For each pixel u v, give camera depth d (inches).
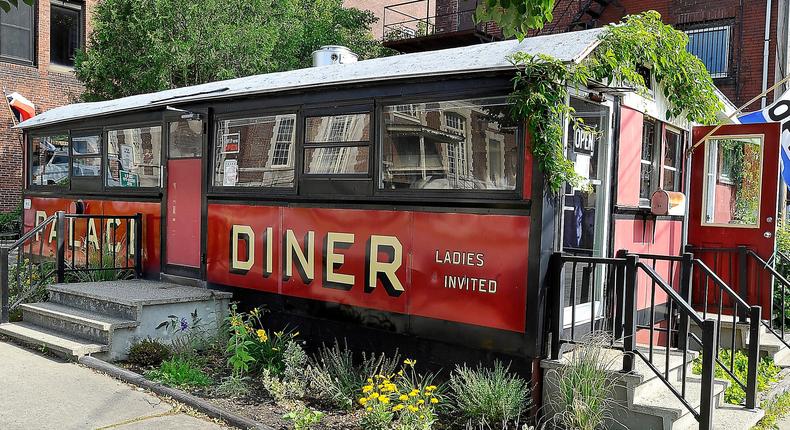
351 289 251.6
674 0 605.3
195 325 279.9
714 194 313.3
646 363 199.9
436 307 227.9
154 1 618.2
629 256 198.8
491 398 198.8
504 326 212.2
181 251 322.0
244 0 663.8
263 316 283.1
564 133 211.8
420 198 231.1
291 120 273.7
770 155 288.8
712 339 183.9
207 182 305.7
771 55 555.5
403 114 238.2
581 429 189.9
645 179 277.4
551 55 208.4
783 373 269.4
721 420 208.8
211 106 303.7
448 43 718.5
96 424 196.7
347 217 253.0
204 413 209.3
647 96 263.9
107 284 317.7
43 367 250.8
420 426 189.9
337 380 225.1
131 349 262.5
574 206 242.7
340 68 271.6
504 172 214.4
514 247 210.2
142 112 339.6
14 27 773.3
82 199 382.9
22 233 436.1
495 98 215.2
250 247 288.2
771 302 289.4
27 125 418.0
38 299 327.9
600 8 645.3
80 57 710.5
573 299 209.2
